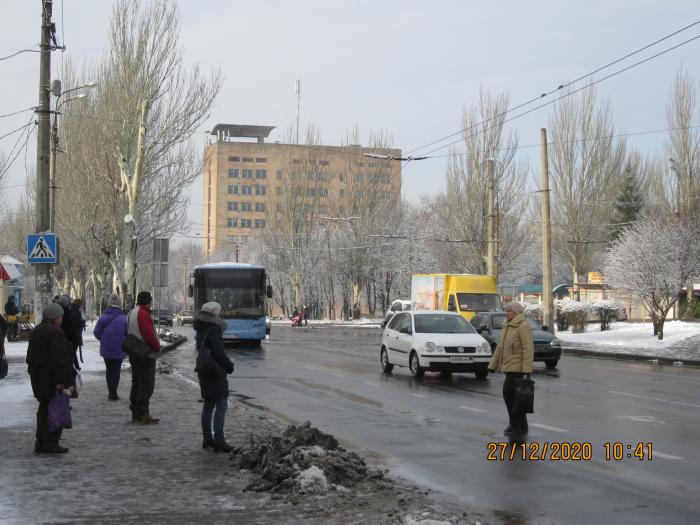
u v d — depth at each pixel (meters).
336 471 8.11
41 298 18.95
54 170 35.47
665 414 13.56
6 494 7.54
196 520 6.66
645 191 73.19
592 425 12.24
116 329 14.51
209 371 9.75
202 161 43.62
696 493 7.82
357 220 78.00
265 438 9.75
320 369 23.20
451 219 61.69
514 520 6.82
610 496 7.70
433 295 39.12
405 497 7.42
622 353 30.44
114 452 9.73
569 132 64.88
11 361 22.67
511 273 75.06
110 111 37.59
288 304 97.94
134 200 36.91
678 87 56.28
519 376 11.27
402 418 13.15
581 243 64.50
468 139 60.34
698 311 48.31
